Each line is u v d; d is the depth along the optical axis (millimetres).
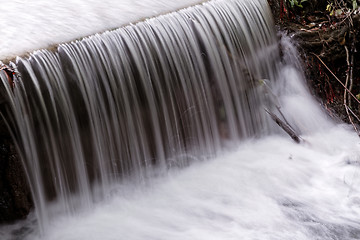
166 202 5172
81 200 4895
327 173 5672
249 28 6434
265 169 5727
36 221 4598
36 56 4516
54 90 4574
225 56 6078
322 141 6316
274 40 6785
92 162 4922
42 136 4512
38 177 4539
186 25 5738
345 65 6965
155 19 5527
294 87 6852
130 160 5223
